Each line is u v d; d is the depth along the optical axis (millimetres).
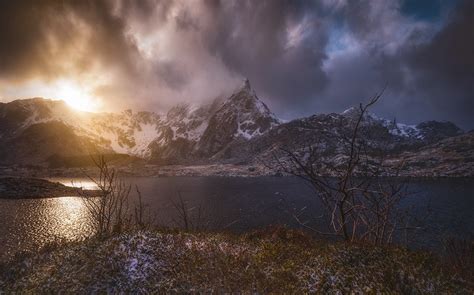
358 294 8250
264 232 17109
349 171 10086
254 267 10836
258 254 12195
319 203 78812
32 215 70312
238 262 11430
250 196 100938
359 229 22250
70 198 102312
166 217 55875
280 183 157875
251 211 66625
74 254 12883
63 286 9945
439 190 109062
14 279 11969
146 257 11820
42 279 10703
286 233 16438
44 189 114250
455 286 8617
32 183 121438
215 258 11875
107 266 11086
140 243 13148
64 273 10953
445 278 9180
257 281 9625
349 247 11352
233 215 61844
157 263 11414
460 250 12391
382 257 10570
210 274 10391
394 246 12188
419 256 10758
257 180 189250
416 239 37156
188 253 12320
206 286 9484
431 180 148250
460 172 170625
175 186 149875
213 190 125750
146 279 10281
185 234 15492
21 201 95125
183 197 100438
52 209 78938
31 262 14008
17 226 58406
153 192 118812
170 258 11797
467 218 59125
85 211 74250
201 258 11773
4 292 10625
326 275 9547
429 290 8320
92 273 10625
